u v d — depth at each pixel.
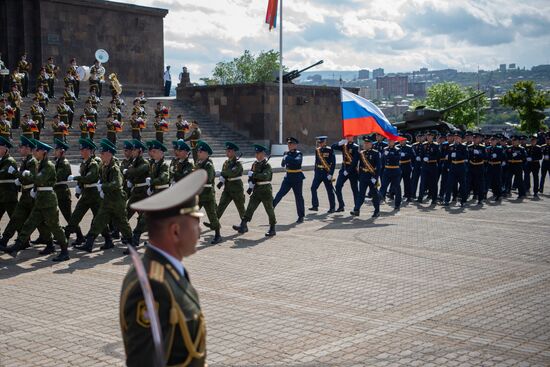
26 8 41.66
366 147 16.92
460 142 19.30
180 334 3.03
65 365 6.46
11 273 10.48
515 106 64.62
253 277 10.13
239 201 14.06
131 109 38.78
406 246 12.77
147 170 12.74
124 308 3.00
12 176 12.66
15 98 31.16
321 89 43.94
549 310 8.34
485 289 9.41
